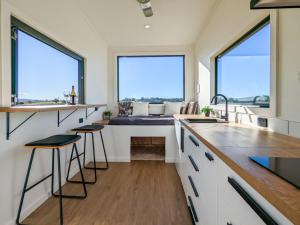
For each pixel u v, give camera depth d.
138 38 4.23
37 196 2.05
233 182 0.76
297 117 1.22
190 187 1.83
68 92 2.88
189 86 4.68
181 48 4.69
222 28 2.60
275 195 0.47
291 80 1.27
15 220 1.73
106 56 4.60
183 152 2.36
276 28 1.41
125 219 1.84
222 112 2.68
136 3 2.82
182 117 3.02
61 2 2.49
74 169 2.94
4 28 1.57
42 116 2.14
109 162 3.61
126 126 3.65
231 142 1.11
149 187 2.53
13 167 1.71
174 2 2.78
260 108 1.69
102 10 3.05
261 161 0.73
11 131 1.68
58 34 2.42
